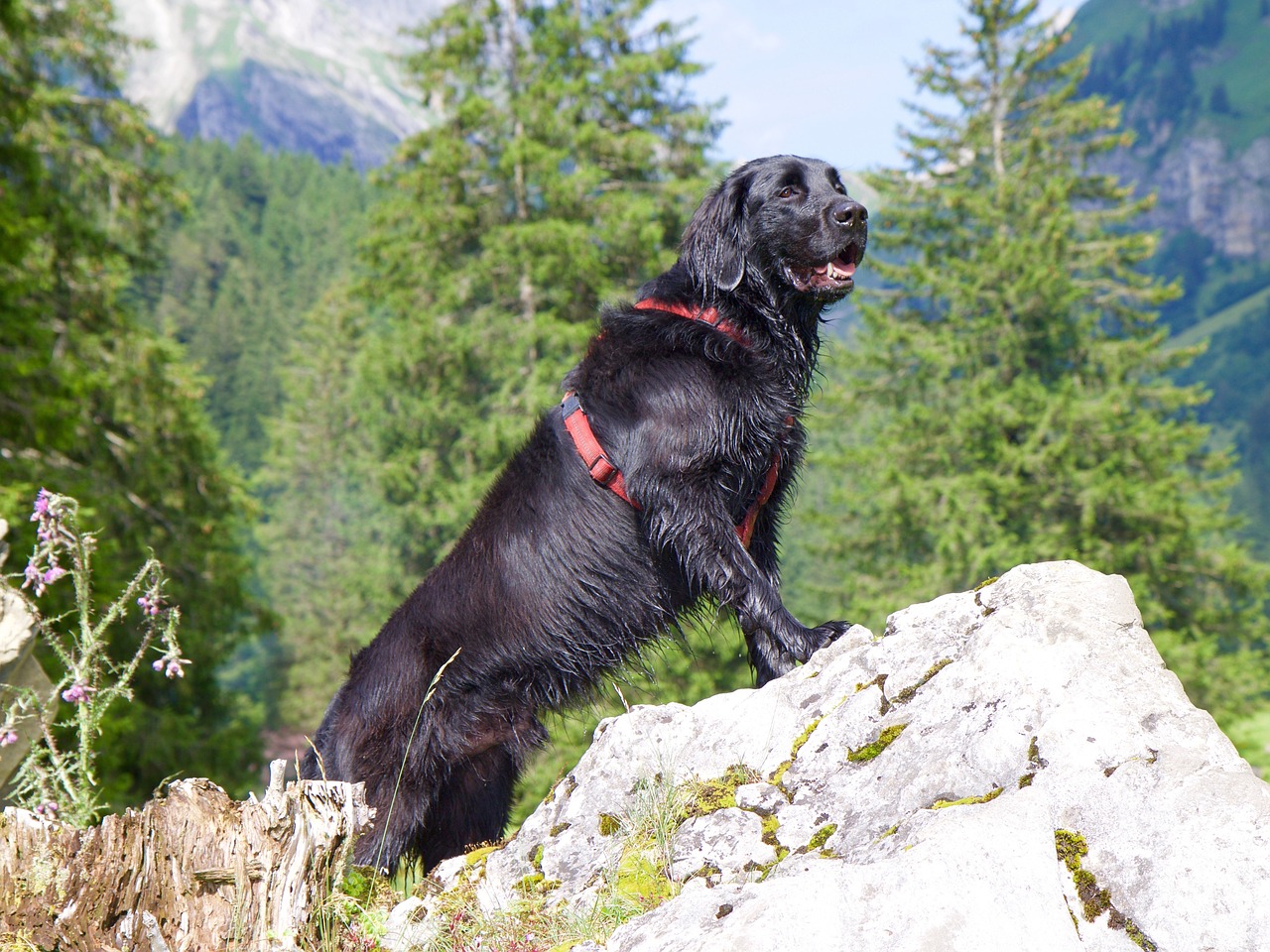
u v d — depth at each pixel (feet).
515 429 63.00
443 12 69.56
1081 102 80.89
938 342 75.25
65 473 39.45
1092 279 81.51
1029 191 78.07
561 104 71.26
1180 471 73.77
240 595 51.49
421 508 68.54
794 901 6.30
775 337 11.96
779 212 11.64
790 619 10.66
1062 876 6.37
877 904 6.25
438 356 69.36
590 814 9.42
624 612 11.51
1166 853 6.14
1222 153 650.02
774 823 8.18
